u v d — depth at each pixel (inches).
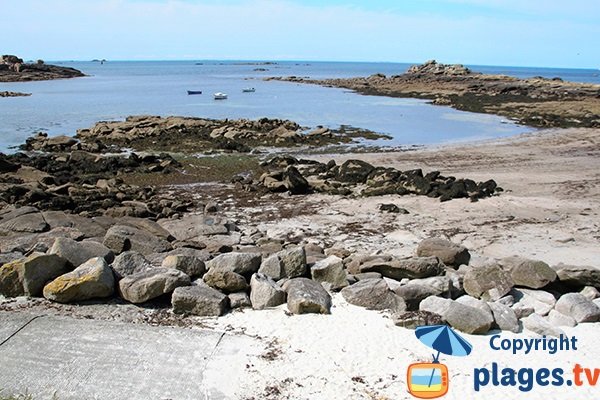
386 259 385.1
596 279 355.3
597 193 794.2
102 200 730.8
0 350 265.1
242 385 246.8
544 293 347.3
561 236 598.9
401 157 1104.2
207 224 599.5
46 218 560.7
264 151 1179.3
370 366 265.6
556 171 959.0
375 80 3722.9
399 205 739.4
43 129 1451.8
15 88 3014.3
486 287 342.3
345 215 693.3
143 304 321.7
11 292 323.3
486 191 781.9
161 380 247.8
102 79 4357.8
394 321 306.2
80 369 253.1
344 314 317.4
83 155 1027.9
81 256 353.4
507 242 578.2
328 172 932.6
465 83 3056.1
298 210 719.7
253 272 353.4
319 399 239.0
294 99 2527.1
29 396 232.8
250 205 748.6
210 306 313.6
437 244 425.7
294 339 288.0
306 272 362.9
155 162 1019.3
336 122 1658.5
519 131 1508.4
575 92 2423.7
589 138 1357.0
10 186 762.2
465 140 1342.3
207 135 1317.7
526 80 3097.9
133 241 455.5
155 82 3973.9
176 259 350.9
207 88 3304.6
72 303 318.0
